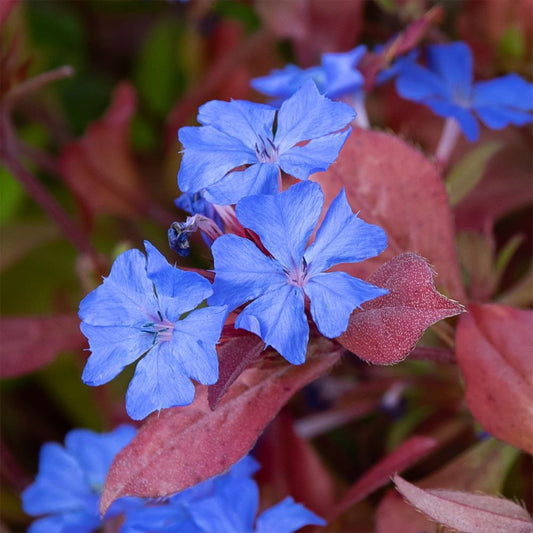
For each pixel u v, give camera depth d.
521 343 0.28
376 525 0.29
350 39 0.36
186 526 0.29
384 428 0.35
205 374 0.26
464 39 0.35
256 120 0.27
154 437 0.28
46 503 0.32
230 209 0.28
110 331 0.27
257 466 0.30
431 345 0.31
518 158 0.35
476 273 0.31
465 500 0.27
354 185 0.30
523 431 0.28
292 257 0.26
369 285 0.26
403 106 0.35
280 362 0.28
